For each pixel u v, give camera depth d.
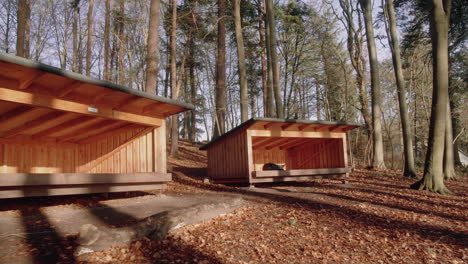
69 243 3.88
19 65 4.64
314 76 27.50
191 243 4.26
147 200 7.29
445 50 9.80
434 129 9.90
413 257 4.37
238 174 10.73
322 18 22.98
